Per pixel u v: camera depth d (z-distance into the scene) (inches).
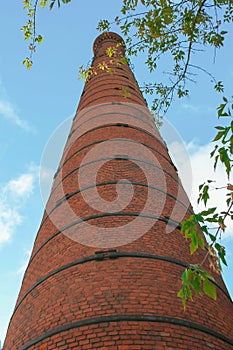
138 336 240.7
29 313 300.5
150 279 286.5
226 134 164.7
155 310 259.4
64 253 337.7
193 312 270.8
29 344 265.0
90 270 299.6
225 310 306.3
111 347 235.1
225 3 233.3
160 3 236.7
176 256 326.0
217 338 262.8
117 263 301.6
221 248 165.8
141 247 320.5
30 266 381.1
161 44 282.8
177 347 237.9
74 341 245.9
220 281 354.3
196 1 237.6
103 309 260.7
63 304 278.5
